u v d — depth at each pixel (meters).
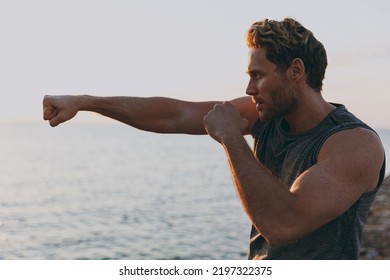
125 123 2.56
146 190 52.00
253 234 2.33
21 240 26.97
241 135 2.08
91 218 34.62
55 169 81.00
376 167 2.02
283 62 2.06
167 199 44.19
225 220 31.41
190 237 25.62
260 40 2.07
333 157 1.98
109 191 51.59
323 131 2.07
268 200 1.92
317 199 1.91
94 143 191.50
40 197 48.19
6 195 49.97
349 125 2.04
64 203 43.28
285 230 1.92
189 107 2.59
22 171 77.06
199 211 36.09
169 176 68.94
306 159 2.08
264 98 2.10
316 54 2.08
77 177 68.19
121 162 99.19
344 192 1.94
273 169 2.24
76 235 28.08
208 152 143.75
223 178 66.25
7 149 146.50
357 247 2.14
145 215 35.09
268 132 2.30
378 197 6.46
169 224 30.42
